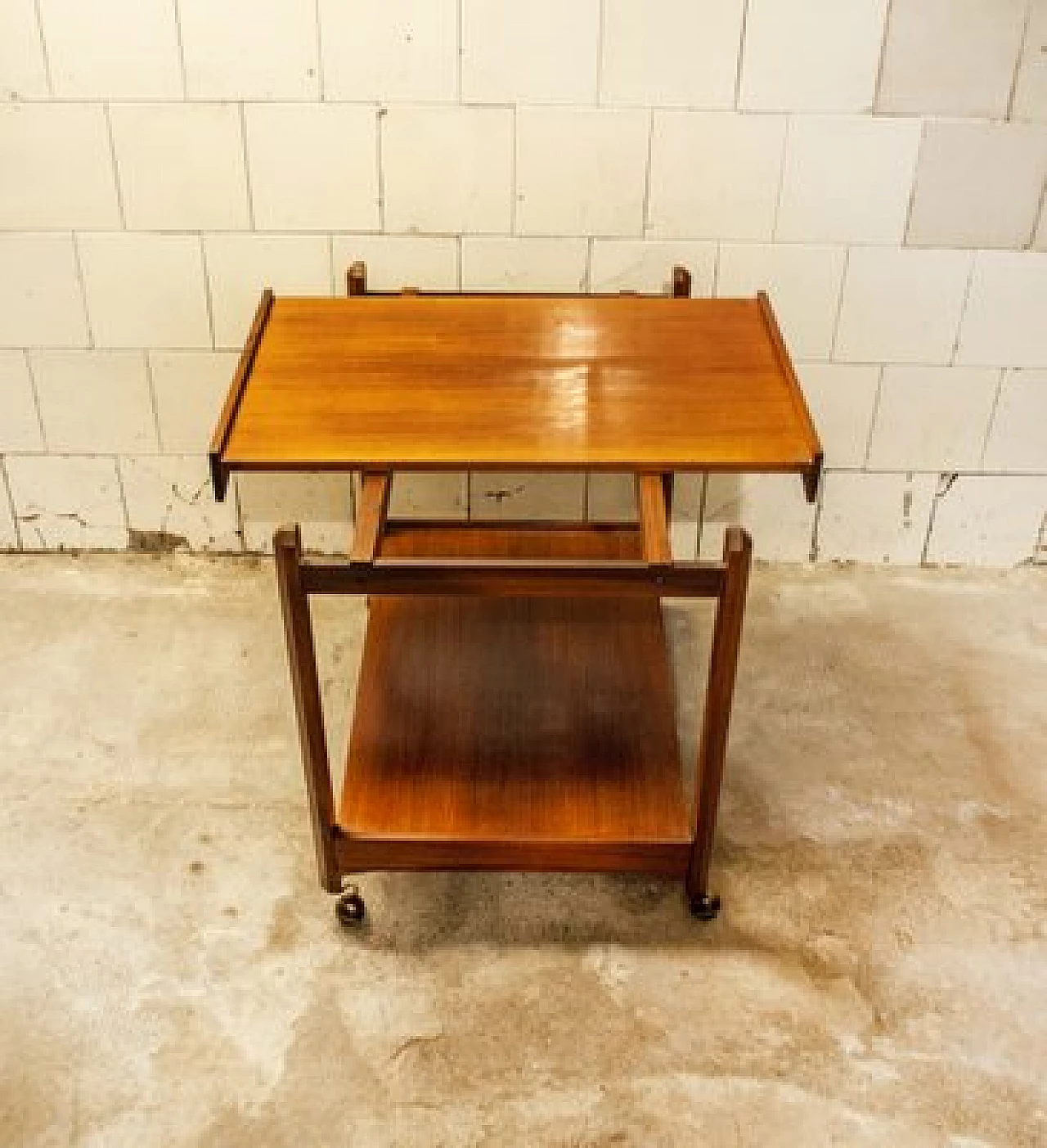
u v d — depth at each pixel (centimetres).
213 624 291
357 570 179
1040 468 305
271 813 235
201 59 258
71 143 266
